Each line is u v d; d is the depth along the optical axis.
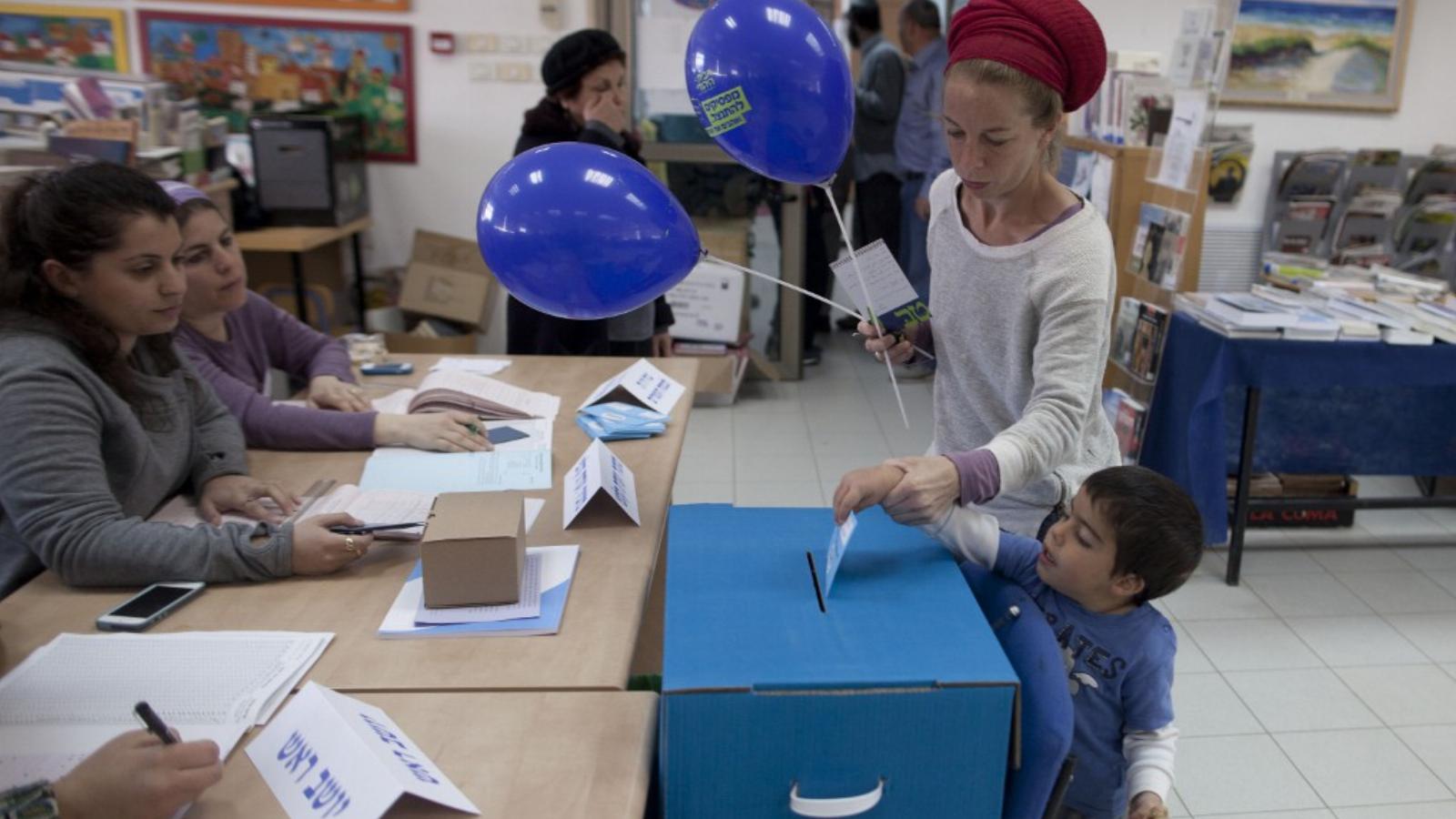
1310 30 4.05
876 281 1.49
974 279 1.36
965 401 1.46
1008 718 0.94
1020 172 1.21
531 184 1.34
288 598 1.31
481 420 1.95
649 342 2.92
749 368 4.59
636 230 1.36
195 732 1.04
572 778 0.98
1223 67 2.71
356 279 4.22
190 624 1.24
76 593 1.31
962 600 1.08
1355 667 2.50
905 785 0.96
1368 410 3.21
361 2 4.14
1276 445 3.25
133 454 1.46
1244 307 2.81
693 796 0.95
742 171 4.39
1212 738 2.24
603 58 2.45
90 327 1.39
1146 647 1.22
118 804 0.87
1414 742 2.23
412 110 4.28
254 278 4.14
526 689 1.12
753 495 3.41
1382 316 2.79
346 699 1.06
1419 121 4.20
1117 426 3.13
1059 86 1.16
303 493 1.62
